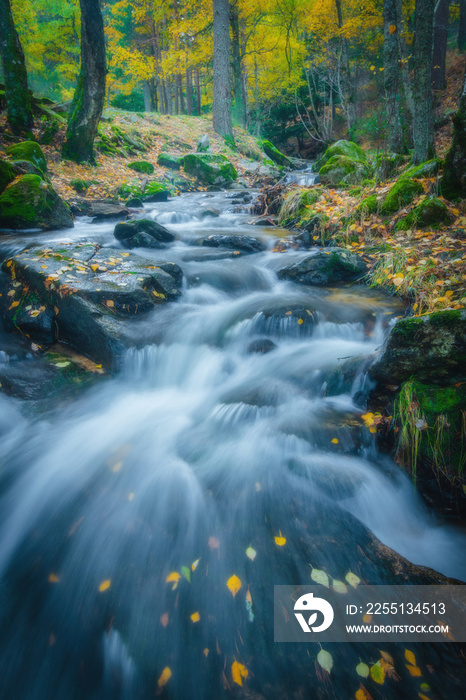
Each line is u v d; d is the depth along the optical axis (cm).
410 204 665
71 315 461
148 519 273
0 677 204
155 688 193
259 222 879
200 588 231
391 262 544
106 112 1780
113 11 2188
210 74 2914
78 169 1184
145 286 510
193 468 307
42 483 307
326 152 1242
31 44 2234
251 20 2433
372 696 184
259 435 330
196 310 517
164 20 2320
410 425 298
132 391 425
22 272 504
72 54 2438
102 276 508
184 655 204
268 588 228
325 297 527
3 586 242
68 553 258
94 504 287
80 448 338
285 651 202
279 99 3194
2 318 485
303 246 706
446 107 1823
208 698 187
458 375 295
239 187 1463
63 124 1300
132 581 238
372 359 353
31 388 406
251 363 435
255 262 656
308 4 2291
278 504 275
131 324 468
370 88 2681
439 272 489
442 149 1174
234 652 203
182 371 445
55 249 587
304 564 239
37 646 214
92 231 784
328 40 2397
